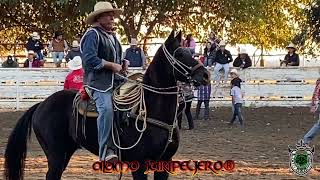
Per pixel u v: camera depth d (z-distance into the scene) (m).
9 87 20.78
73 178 9.29
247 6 25.89
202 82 6.88
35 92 20.88
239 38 29.97
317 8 21.78
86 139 7.36
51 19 27.53
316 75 20.70
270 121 17.58
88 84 7.19
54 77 20.84
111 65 7.04
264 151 12.20
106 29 7.27
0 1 24.94
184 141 13.75
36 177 9.38
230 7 26.20
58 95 7.76
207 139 14.10
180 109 7.50
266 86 20.81
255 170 9.99
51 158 7.55
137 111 7.05
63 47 22.73
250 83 20.81
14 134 7.73
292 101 20.80
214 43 21.06
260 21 27.36
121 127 7.09
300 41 22.80
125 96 7.10
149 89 7.05
